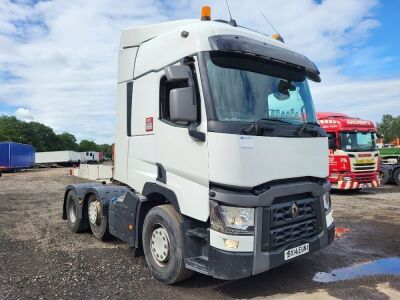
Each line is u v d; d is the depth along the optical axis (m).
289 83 5.00
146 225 5.28
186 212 4.53
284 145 4.44
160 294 4.71
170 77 4.27
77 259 6.20
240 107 4.37
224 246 4.07
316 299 4.50
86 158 67.38
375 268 5.64
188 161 4.46
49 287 4.98
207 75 4.28
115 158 6.23
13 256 6.39
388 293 4.66
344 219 9.46
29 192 17.92
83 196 7.89
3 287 4.98
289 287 4.90
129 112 5.81
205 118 4.23
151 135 5.21
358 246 6.88
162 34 5.18
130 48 5.87
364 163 15.05
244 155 4.06
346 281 5.09
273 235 4.21
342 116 16.28
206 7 4.95
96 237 7.51
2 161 41.97
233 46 4.37
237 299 4.54
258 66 4.71
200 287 4.92
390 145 23.02
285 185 4.39
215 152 4.10
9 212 11.33
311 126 4.96
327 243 4.89
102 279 5.26
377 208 11.25
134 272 5.53
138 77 5.60
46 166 62.75
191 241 4.66
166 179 4.88
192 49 4.50
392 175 18.70
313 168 4.82
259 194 4.12
